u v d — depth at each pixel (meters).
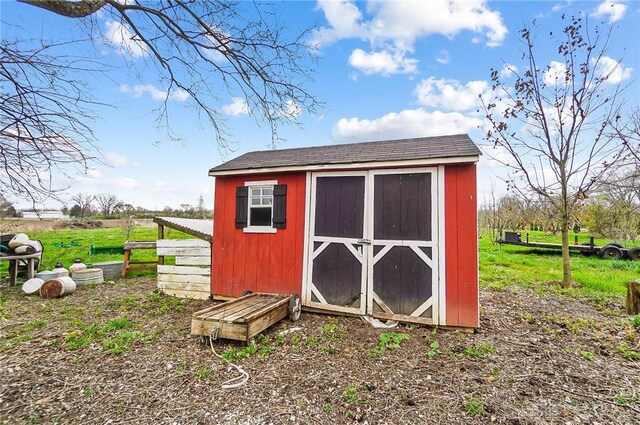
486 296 6.66
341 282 5.31
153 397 2.88
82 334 4.45
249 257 6.10
